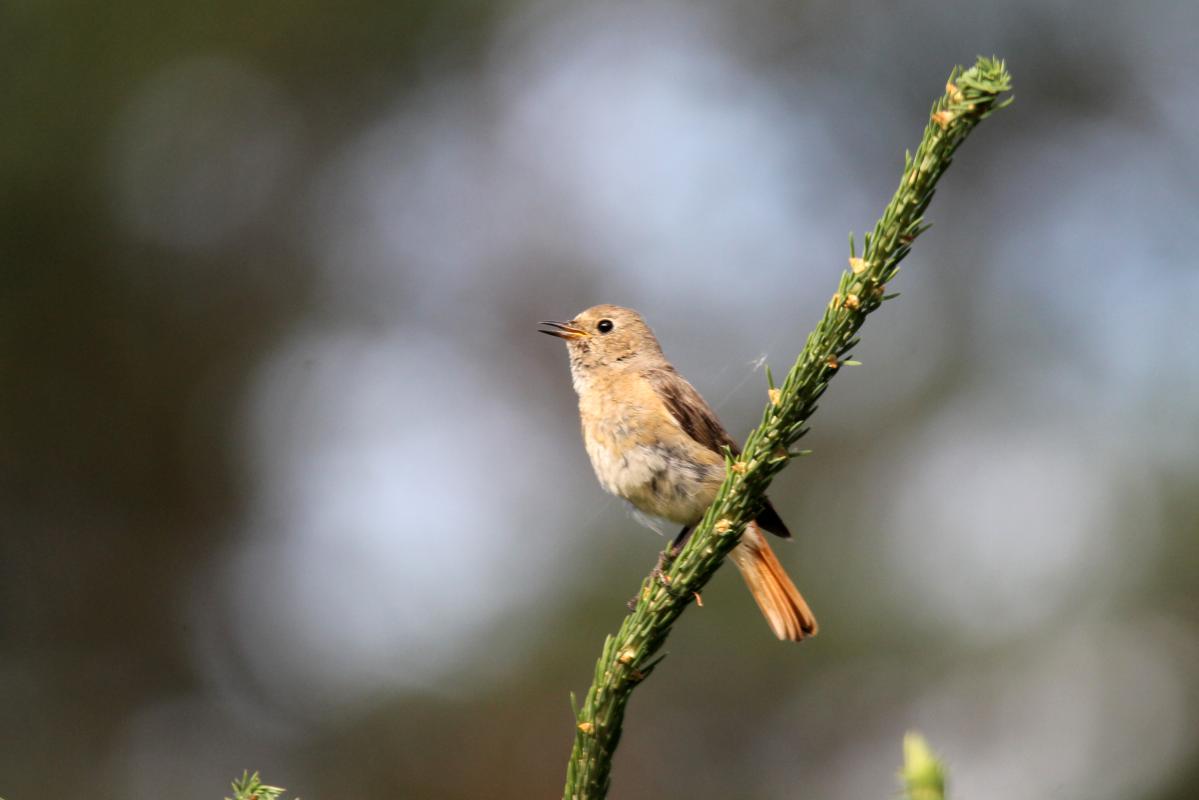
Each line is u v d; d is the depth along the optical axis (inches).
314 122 668.1
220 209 645.3
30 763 582.6
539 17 677.3
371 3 648.4
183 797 566.9
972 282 657.6
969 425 589.6
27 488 621.9
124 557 625.3
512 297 652.7
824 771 514.3
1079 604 499.8
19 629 610.5
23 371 621.9
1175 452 526.3
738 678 523.8
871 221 669.3
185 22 618.5
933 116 182.5
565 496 581.6
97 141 612.4
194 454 636.1
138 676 606.5
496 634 535.2
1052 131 694.5
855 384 601.0
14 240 610.5
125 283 632.4
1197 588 494.0
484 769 522.9
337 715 551.8
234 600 615.5
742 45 691.4
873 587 525.0
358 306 657.0
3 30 603.5
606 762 198.5
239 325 648.4
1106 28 663.8
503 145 685.3
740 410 607.8
